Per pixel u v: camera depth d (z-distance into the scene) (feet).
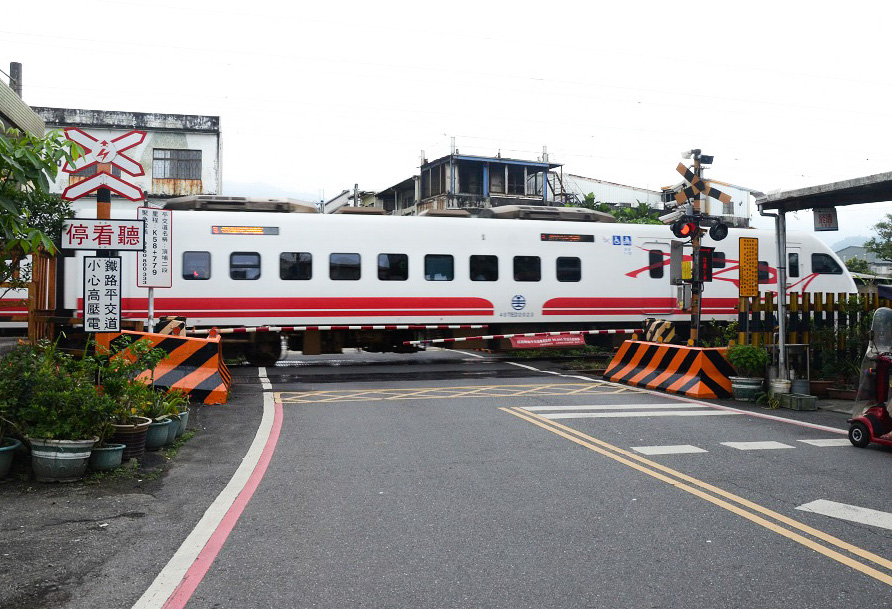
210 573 13.57
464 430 28.14
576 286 58.18
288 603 12.28
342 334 53.93
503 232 56.59
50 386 20.27
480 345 56.18
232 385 41.45
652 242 60.59
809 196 33.86
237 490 19.39
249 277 50.83
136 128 87.97
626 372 43.88
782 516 17.38
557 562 14.32
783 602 12.51
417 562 14.26
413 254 54.29
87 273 24.07
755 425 29.68
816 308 39.55
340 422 29.73
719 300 61.67
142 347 24.45
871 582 13.42
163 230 37.19
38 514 16.90
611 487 19.94
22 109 41.63
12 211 18.78
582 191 148.25
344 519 16.99
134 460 21.66
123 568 13.73
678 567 14.08
